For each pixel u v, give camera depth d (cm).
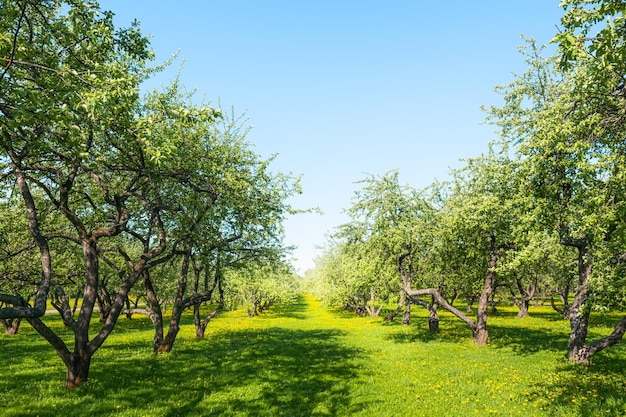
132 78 888
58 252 2058
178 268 3872
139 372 1536
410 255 2642
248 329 3453
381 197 2500
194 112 881
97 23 933
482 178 2156
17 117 694
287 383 1477
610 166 1006
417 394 1313
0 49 730
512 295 4822
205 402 1226
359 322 4141
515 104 2077
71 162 1209
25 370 1532
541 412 1066
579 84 966
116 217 1773
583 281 1620
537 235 1608
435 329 3027
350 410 1181
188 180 1548
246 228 1997
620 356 1667
